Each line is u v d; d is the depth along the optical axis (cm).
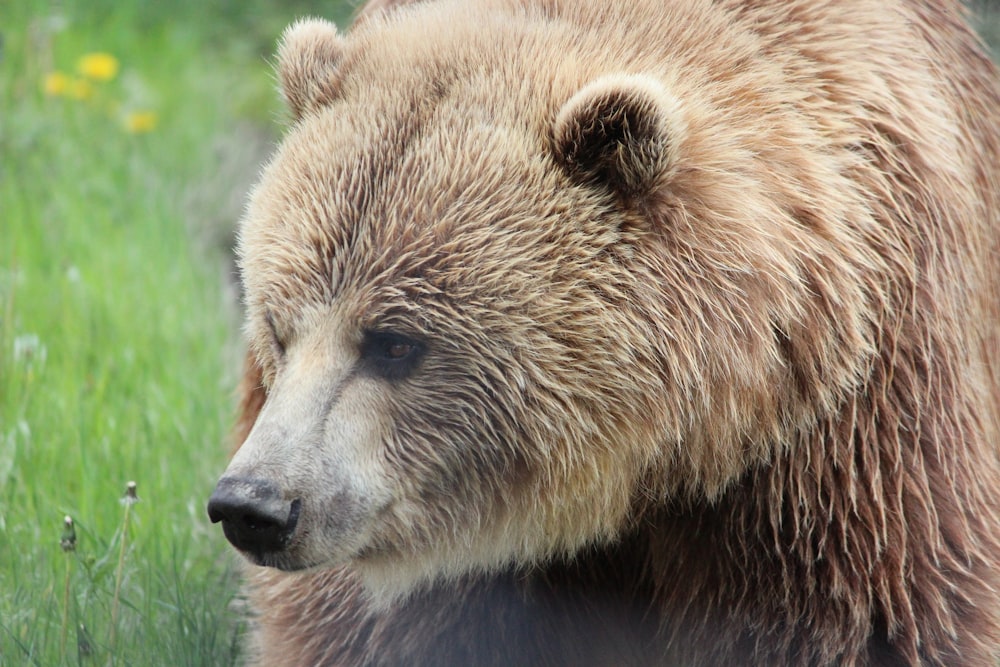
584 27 805
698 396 741
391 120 759
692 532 794
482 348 730
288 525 718
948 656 779
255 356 898
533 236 729
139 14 2209
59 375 1228
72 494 1079
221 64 2142
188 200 1727
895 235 779
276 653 877
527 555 789
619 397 737
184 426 1190
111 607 938
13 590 962
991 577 793
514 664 845
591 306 727
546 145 747
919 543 773
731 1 812
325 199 750
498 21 812
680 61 782
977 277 856
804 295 746
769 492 773
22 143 1656
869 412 772
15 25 1984
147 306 1388
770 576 781
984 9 1415
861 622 771
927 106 826
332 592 855
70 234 1488
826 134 780
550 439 742
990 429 853
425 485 756
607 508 771
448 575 797
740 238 733
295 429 725
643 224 734
